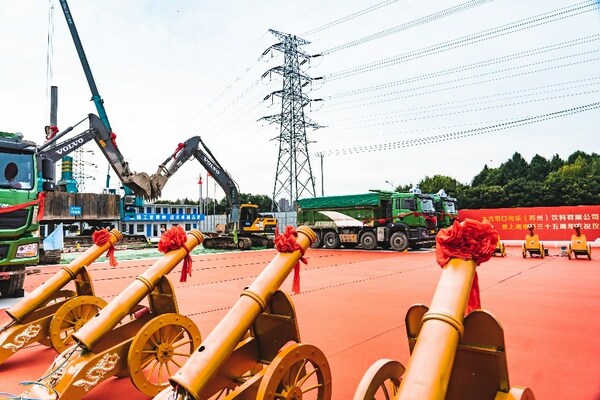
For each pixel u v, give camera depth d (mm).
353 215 20938
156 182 14742
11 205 7449
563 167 52000
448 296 1854
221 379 2654
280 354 2492
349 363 4172
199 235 3945
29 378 3838
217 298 7945
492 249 1999
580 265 12836
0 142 7492
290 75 34062
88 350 3076
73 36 25172
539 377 3779
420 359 1636
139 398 3395
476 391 2027
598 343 4793
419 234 19422
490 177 56812
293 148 33562
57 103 26797
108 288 9234
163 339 3400
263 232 23094
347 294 8180
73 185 25109
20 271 7730
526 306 6836
